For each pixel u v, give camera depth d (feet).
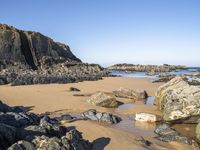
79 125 54.29
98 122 61.05
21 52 237.04
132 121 64.64
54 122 56.18
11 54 232.32
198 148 46.39
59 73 197.88
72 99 90.38
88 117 63.21
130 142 45.55
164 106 74.74
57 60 260.21
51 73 196.24
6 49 230.27
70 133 39.06
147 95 104.22
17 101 83.87
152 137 51.47
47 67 242.99
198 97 67.10
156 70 395.55
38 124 51.44
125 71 409.49
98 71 252.83
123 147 42.91
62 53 319.06
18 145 33.01
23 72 187.93
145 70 422.41
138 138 48.47
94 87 132.87
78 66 257.55
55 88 122.01
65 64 252.01
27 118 50.57
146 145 45.57
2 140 35.78
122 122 63.36
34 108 74.59
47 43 270.87
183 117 62.75
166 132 53.57
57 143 34.65
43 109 73.67
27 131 40.29
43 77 147.64
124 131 53.67
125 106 83.97
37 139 36.04
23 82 134.10
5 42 230.89
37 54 254.27
